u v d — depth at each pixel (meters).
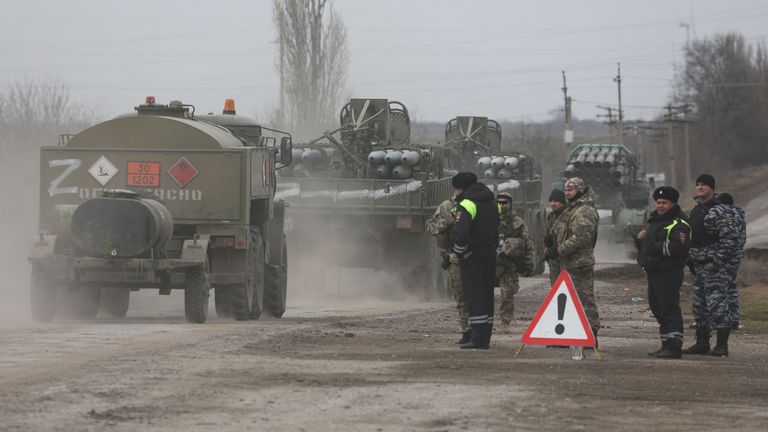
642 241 40.22
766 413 27.27
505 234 48.12
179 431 23.39
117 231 48.34
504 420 25.41
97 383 29.08
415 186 77.56
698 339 41.59
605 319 56.88
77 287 51.69
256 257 54.78
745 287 81.25
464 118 107.56
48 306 50.28
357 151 83.62
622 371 34.41
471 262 39.59
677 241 38.88
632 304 69.75
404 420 25.09
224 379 30.31
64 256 49.28
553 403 27.77
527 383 31.05
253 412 25.64
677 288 39.25
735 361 39.06
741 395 30.11
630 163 133.88
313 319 55.56
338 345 39.84
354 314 60.25
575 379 32.12
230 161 52.03
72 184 52.56
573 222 41.12
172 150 52.06
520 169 103.38
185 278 49.94
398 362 34.94
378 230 78.12
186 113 55.56
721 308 40.84
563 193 42.00
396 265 78.62
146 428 23.61
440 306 69.62
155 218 48.50
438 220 41.69
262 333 43.53
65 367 32.03
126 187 52.28
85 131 52.56
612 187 130.88
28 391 27.70
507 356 37.72
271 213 58.47
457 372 32.94
